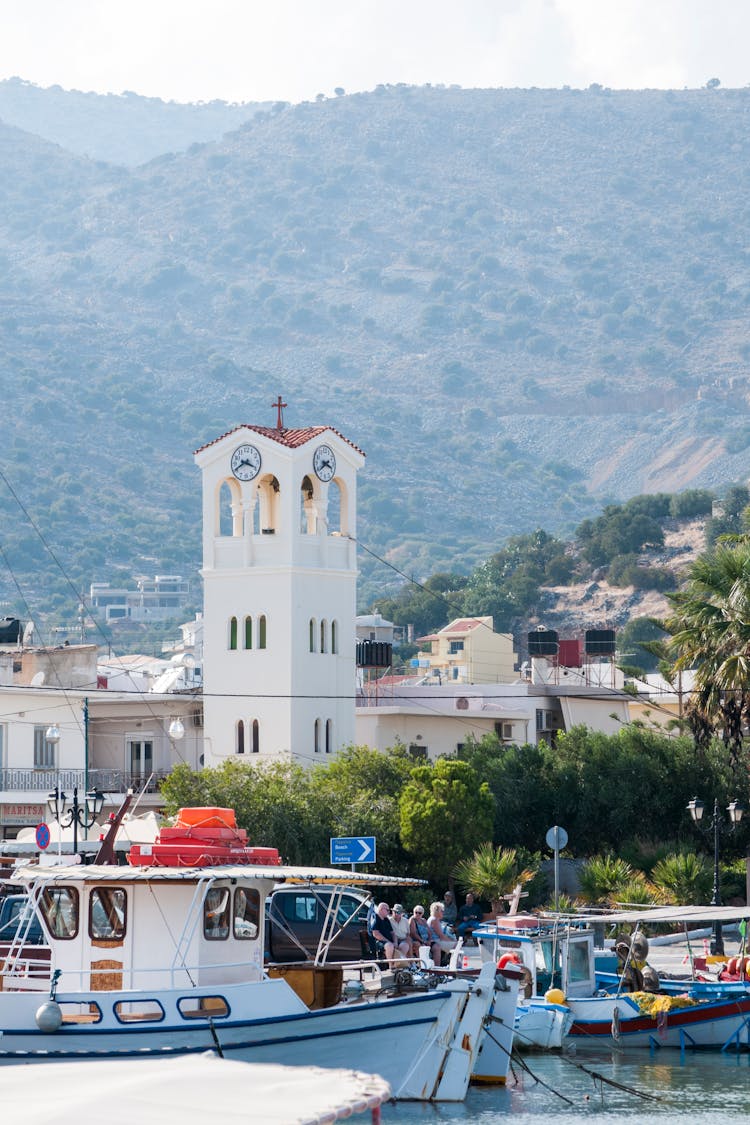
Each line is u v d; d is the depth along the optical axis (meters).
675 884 122.38
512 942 83.38
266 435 163.62
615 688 199.75
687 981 86.44
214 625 164.75
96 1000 57.38
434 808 126.31
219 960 61.31
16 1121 26.81
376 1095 28.61
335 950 78.94
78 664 174.50
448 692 182.75
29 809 149.00
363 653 189.25
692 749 140.38
